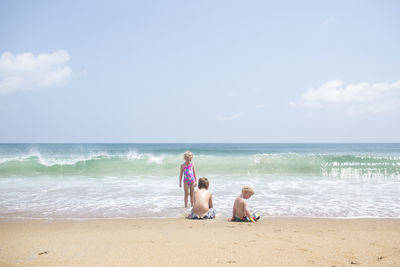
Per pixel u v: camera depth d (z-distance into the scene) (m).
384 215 6.20
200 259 3.10
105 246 3.70
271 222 5.55
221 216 6.18
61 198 8.12
